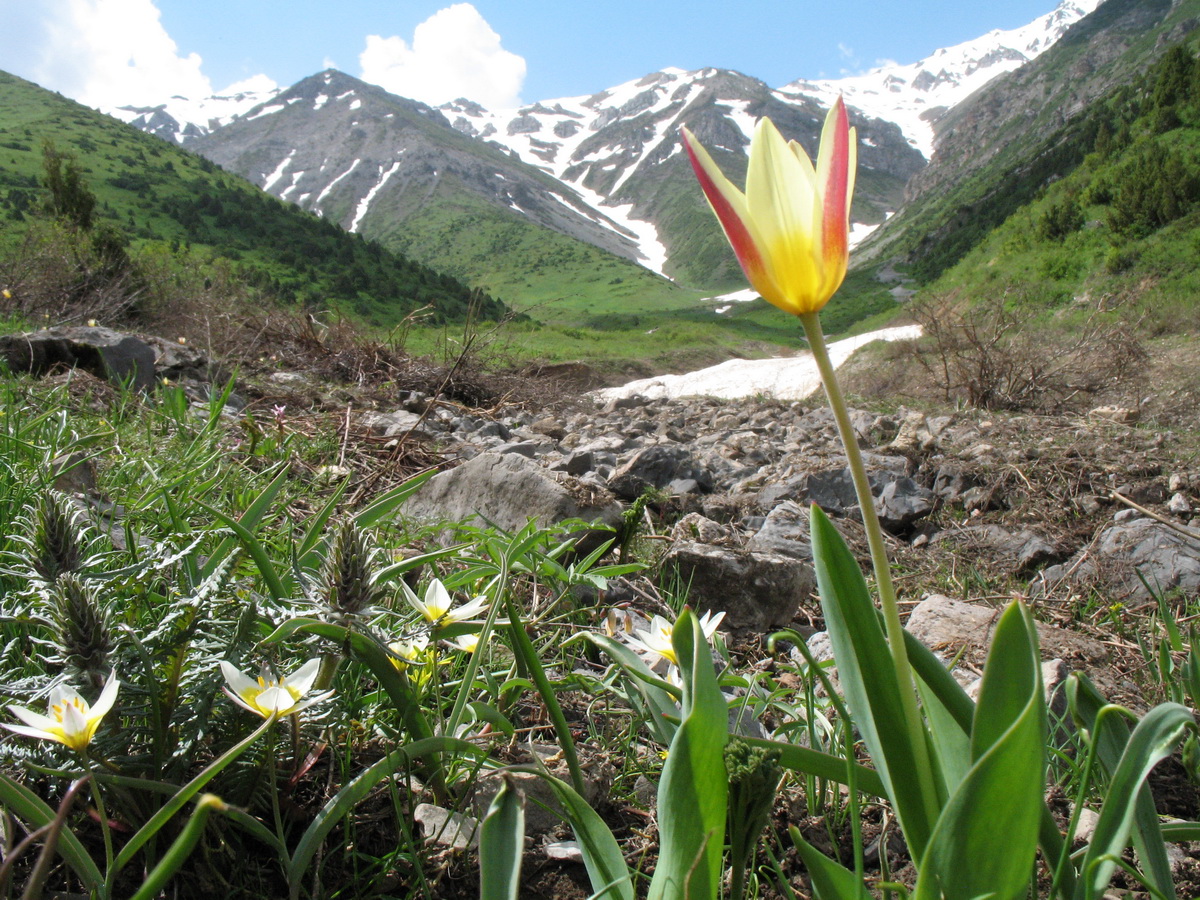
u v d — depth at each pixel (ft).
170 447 11.89
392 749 4.69
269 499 6.42
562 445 23.09
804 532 13.74
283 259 253.65
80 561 4.17
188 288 36.94
